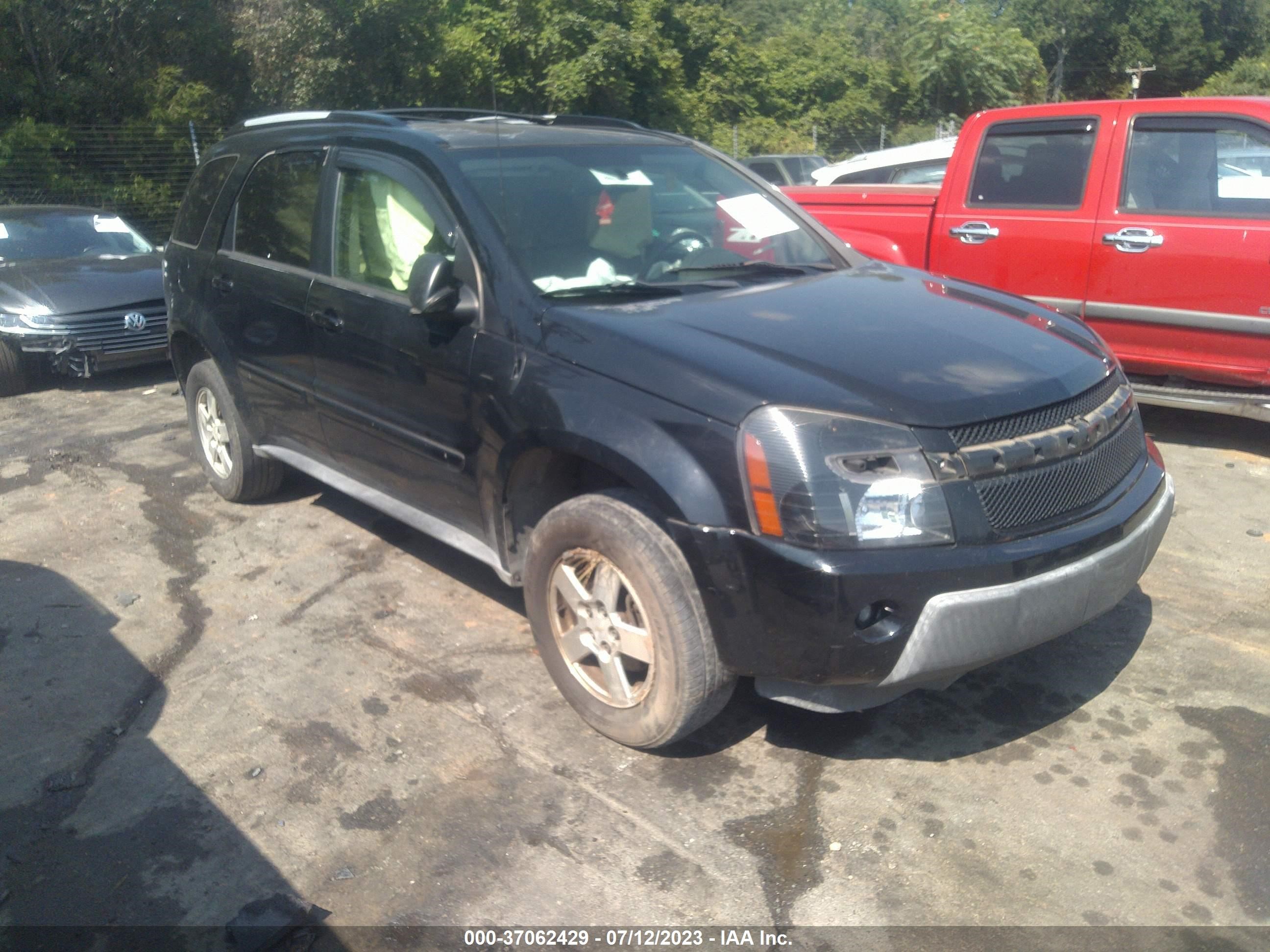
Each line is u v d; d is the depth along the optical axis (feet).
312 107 62.23
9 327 25.09
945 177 21.24
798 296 11.58
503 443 10.91
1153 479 10.90
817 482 8.79
